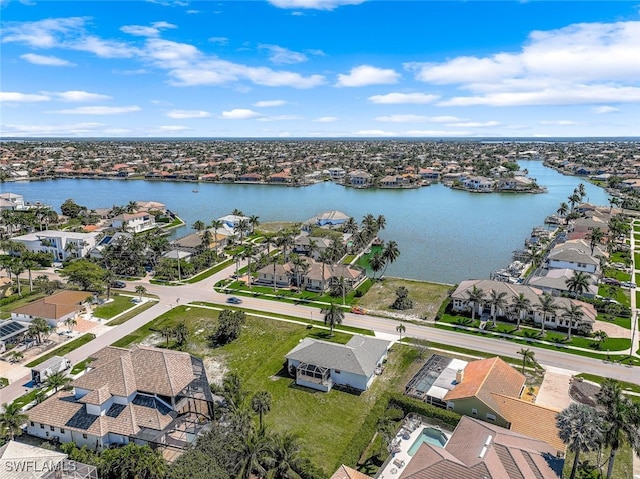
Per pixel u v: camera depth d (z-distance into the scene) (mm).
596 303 97750
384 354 76250
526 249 148500
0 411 60906
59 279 118812
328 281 113188
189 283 117750
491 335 86250
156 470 45875
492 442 47969
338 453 54438
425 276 126500
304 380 69125
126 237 135250
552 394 66312
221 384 68750
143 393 57844
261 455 45062
